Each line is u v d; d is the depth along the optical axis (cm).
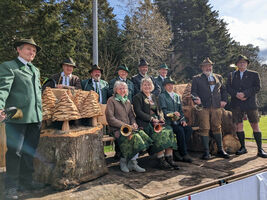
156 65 1908
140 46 1916
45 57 1049
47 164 248
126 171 308
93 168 273
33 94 247
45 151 251
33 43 250
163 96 389
